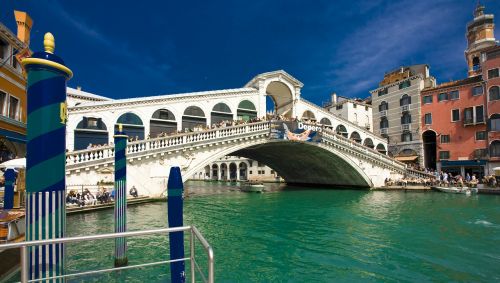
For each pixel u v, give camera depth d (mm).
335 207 17578
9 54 13664
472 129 30516
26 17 15797
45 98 2740
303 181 38125
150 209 14938
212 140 19656
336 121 35562
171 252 3420
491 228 11562
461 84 31469
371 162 28516
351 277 6703
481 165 29375
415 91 35031
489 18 36000
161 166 17859
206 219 13547
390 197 22656
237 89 28641
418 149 34406
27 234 2762
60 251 2904
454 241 9680
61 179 2883
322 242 9516
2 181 12227
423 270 7121
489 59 29641
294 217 14102
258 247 8922
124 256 6668
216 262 7566
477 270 7145
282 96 34062
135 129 22797
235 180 56344
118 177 6426
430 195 23422
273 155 32406
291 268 7219
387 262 7688
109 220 11898
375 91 40281
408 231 11039
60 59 2885
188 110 25484
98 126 21469
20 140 14180
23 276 2408
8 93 13516
